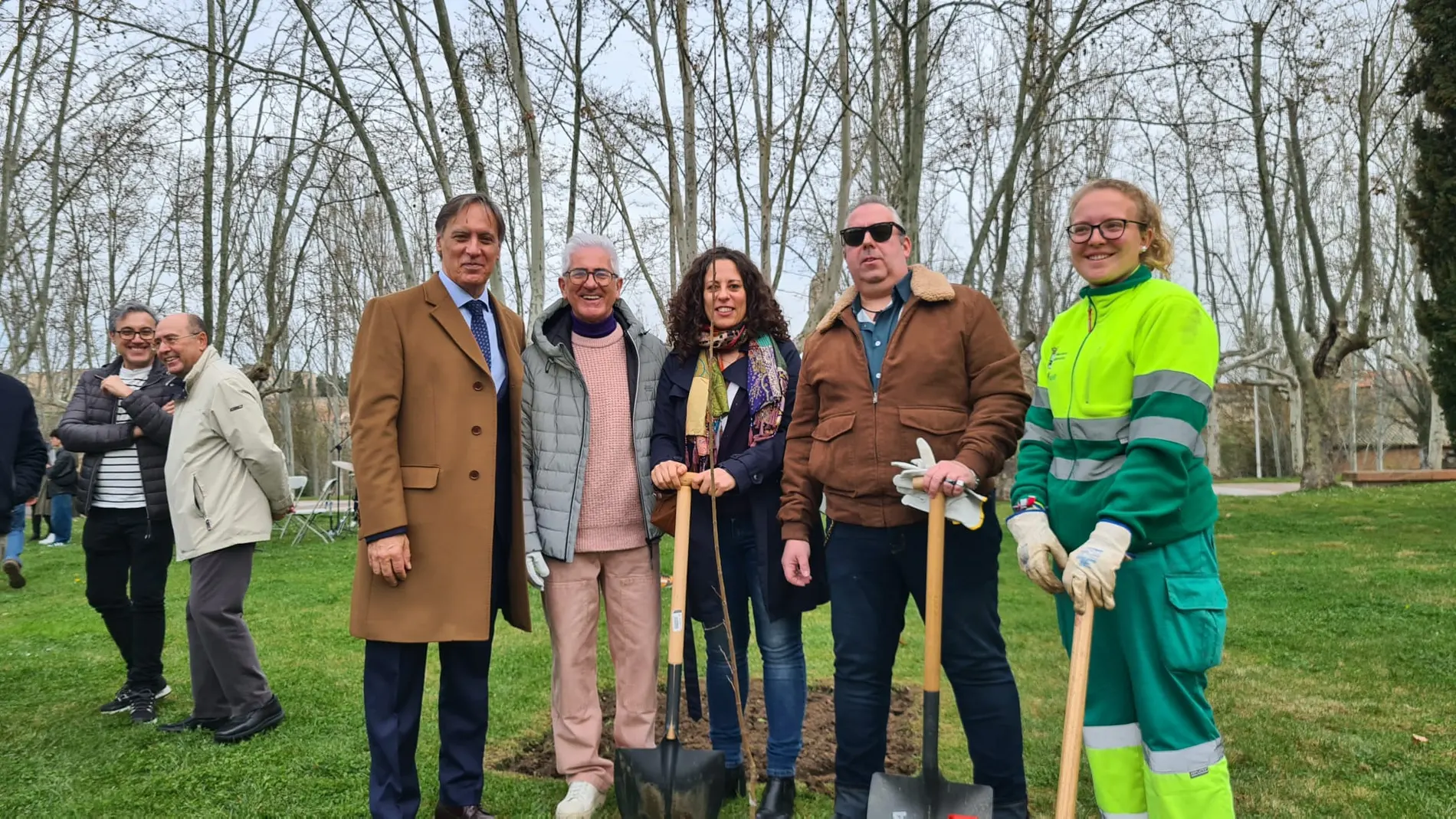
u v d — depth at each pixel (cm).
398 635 262
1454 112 1188
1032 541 220
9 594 753
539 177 719
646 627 308
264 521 366
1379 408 3919
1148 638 207
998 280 1110
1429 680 420
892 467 254
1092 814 288
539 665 477
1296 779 307
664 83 618
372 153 775
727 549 302
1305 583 678
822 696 420
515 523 287
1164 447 200
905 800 225
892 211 267
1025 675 458
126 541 407
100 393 420
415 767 272
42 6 647
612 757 345
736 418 300
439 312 278
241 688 362
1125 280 224
